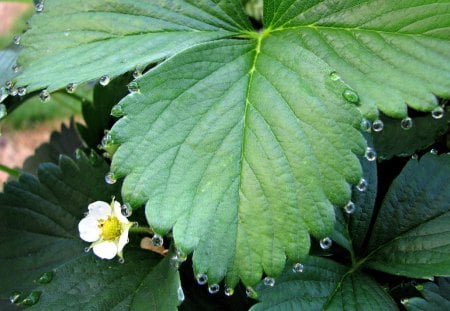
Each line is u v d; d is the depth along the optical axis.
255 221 0.28
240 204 0.28
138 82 0.29
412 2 0.29
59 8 0.31
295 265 0.29
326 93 0.28
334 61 0.29
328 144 0.28
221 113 0.29
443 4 0.28
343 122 0.28
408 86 0.28
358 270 0.31
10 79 0.31
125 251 0.31
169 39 0.30
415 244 0.30
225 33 0.31
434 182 0.30
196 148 0.28
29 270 0.32
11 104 0.35
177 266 0.29
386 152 0.31
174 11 0.31
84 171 0.33
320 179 0.28
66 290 0.30
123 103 0.28
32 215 0.33
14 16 1.04
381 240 0.31
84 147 0.36
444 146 0.32
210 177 0.28
